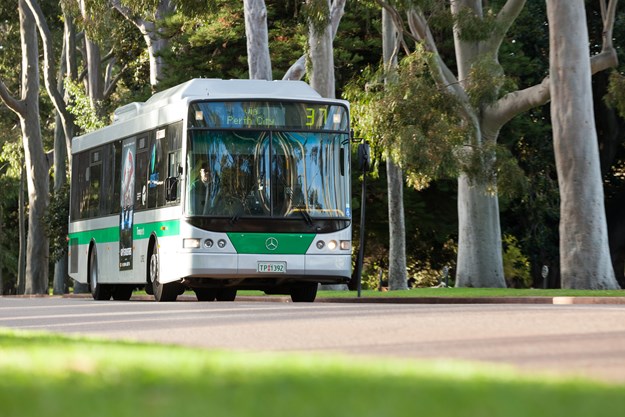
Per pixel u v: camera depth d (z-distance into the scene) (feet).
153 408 17.19
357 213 173.47
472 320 53.42
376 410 17.15
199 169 88.63
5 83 259.39
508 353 36.14
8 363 25.35
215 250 88.28
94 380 20.99
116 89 251.19
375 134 120.78
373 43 170.81
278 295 118.01
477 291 109.70
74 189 122.11
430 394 19.24
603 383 21.91
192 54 178.09
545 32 178.81
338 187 90.79
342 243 90.27
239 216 88.74
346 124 91.45
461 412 17.15
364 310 67.72
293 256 89.15
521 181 120.67
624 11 177.06
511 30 175.83
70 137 210.59
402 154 114.01
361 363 25.07
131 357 27.48
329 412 16.94
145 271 97.50
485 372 23.35
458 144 115.96
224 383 20.56
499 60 169.37
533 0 178.09
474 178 120.88
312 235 89.51
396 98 115.65
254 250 88.74
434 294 104.83
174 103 91.97
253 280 90.89
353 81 133.49
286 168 89.71
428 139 114.21
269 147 89.61
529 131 174.60
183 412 16.81
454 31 129.29
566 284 112.47
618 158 190.19
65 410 16.99
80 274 118.83
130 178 102.06
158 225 93.76
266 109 90.07
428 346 39.50
